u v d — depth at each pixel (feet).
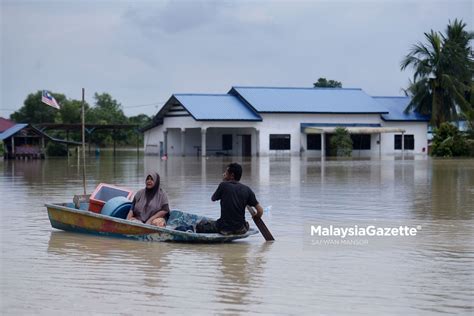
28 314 28.99
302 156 210.79
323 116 220.64
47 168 136.46
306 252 41.91
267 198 73.15
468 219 56.44
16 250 42.29
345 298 31.48
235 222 44.70
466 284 34.01
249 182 96.32
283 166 142.92
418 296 31.86
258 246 43.88
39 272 36.37
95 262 38.86
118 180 101.30
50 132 287.48
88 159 185.78
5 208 63.98
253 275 35.81
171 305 30.22
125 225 45.44
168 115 222.07
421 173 117.29
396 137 229.25
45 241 45.21
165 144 223.51
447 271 36.86
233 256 40.60
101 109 353.92
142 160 178.70
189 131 225.56
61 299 31.19
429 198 73.15
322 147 209.97
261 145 214.69
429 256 40.78
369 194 77.56
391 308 29.96
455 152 198.39
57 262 38.81
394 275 35.88
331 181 98.27
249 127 214.90
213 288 33.12
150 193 47.67
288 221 55.26
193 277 35.32
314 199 72.08
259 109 213.05
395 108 235.81
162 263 38.60
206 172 121.19
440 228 51.52
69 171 125.59
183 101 212.84
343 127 216.54
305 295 31.89
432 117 226.58
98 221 46.70
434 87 226.99
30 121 317.83
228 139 228.22
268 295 31.89
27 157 188.14
